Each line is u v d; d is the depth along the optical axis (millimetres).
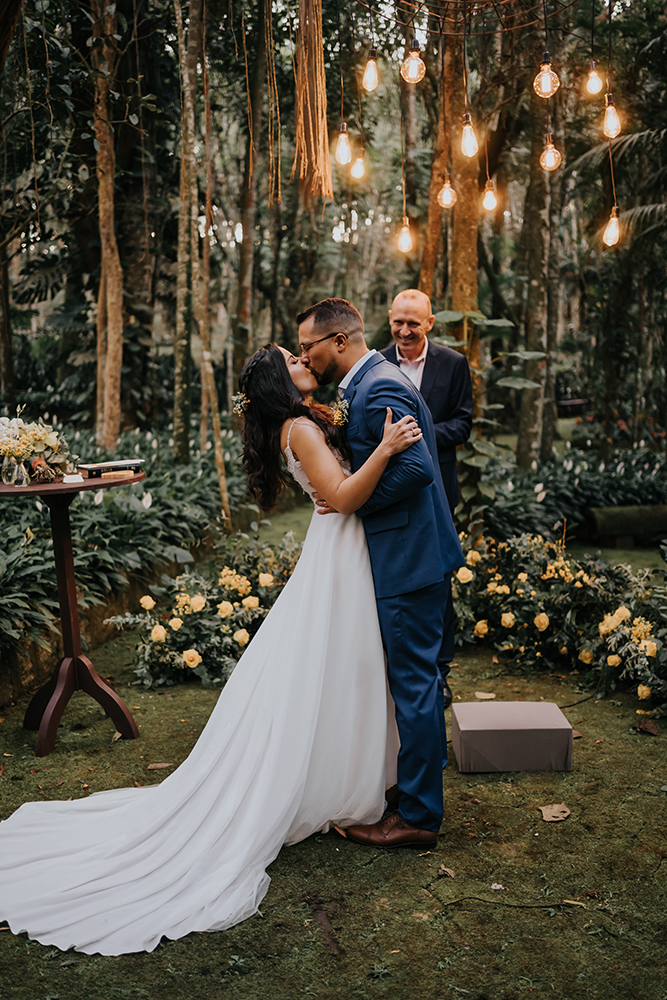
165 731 3262
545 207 7617
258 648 2543
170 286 9867
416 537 2324
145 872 2211
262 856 2287
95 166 7730
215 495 6785
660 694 3436
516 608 4230
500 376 12375
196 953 1949
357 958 1929
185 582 4332
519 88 7055
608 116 3766
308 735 2348
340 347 2408
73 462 3145
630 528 6844
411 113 8555
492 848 2416
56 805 2553
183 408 7121
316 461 2354
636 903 2133
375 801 2418
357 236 13688
